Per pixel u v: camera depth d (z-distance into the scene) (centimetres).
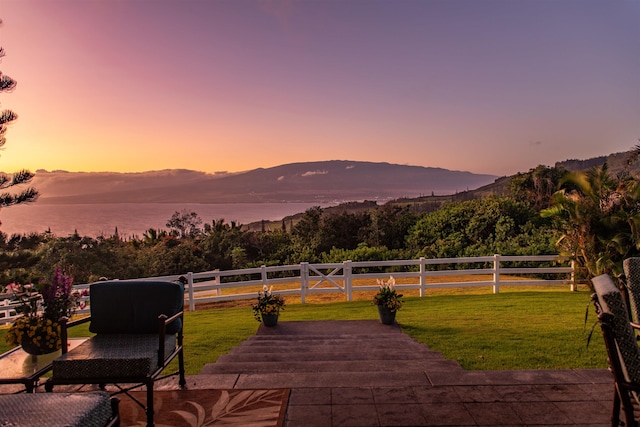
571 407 337
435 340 665
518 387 373
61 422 201
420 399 355
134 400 337
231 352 619
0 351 689
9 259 1293
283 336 724
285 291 1113
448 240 2008
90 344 347
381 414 332
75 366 312
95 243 1945
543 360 538
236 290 1480
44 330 391
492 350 590
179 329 388
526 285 1216
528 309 884
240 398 363
